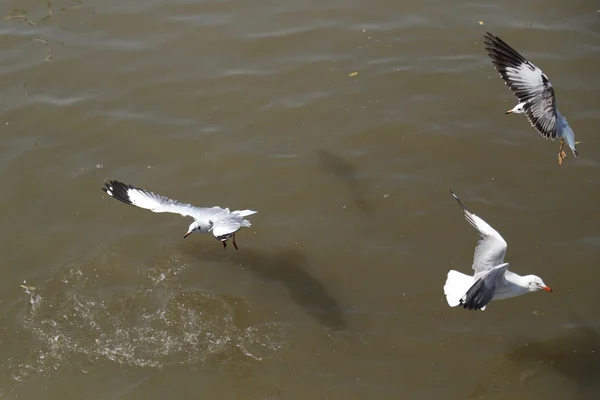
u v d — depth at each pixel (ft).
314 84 58.95
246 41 62.54
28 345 44.16
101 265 47.88
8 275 47.32
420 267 47.09
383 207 50.34
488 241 36.58
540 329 43.80
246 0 66.28
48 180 52.47
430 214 49.88
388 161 53.26
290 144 54.60
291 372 42.50
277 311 45.32
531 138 54.49
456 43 61.82
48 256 48.29
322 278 46.85
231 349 43.73
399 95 57.88
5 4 66.33
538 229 48.67
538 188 51.13
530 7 64.75
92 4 66.23
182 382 42.34
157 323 45.24
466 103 57.16
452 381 41.81
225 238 39.14
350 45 62.03
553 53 60.39
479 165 52.85
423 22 63.77
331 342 43.68
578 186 51.13
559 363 42.29
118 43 62.64
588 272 46.19
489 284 34.30
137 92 58.70
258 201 50.96
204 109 57.26
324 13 64.95
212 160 53.62
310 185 51.80
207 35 63.16
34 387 42.27
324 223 49.65
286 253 48.19
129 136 55.36
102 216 50.44
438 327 44.19
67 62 60.90
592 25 62.75
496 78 58.90
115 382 42.45
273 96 58.08
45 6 66.18
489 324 44.27
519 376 41.88
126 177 52.49
